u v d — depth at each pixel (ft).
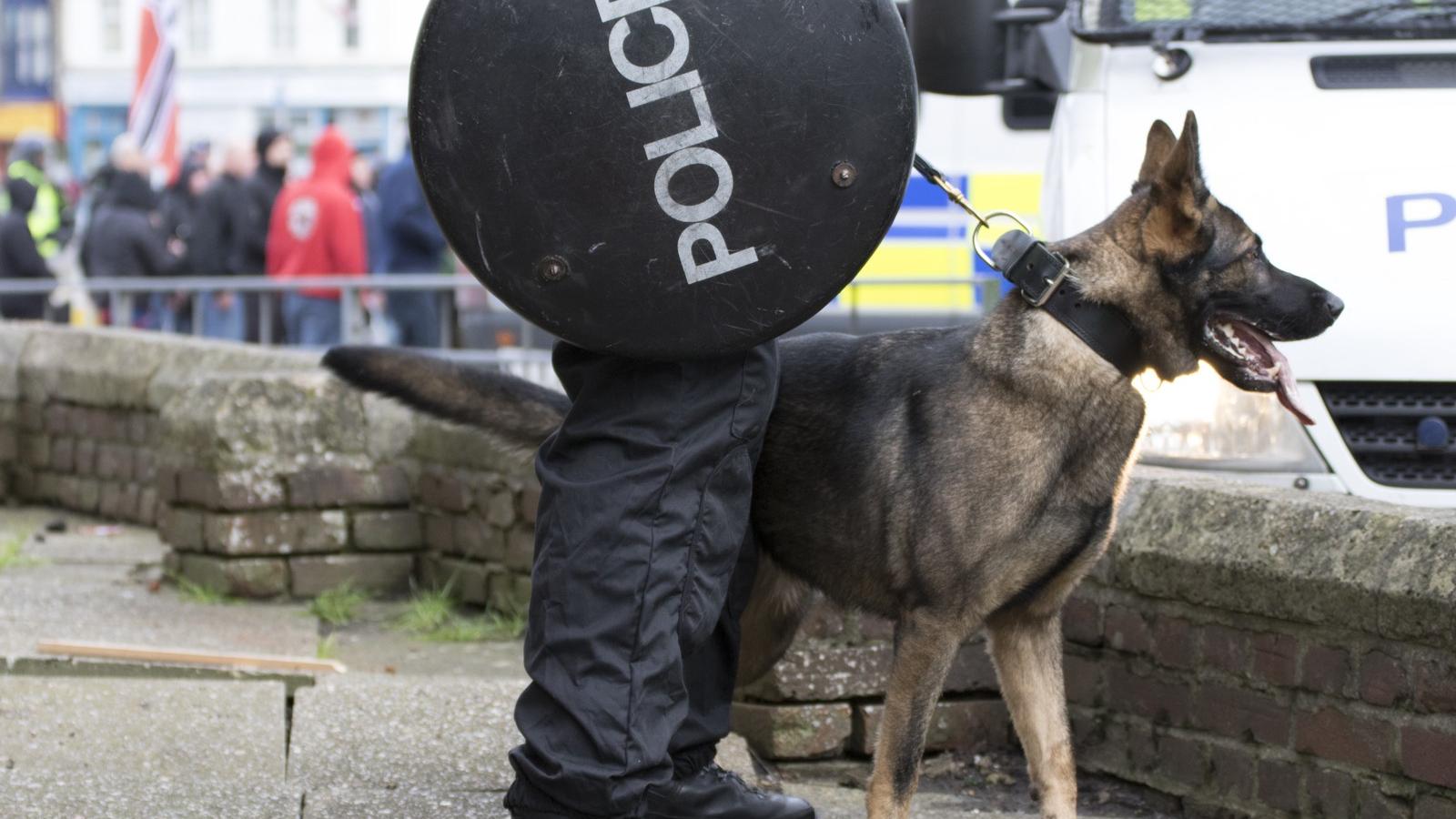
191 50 97.91
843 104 9.13
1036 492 10.54
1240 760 12.22
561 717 9.29
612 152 8.98
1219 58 15.79
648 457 9.43
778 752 13.94
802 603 12.19
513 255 9.13
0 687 13.84
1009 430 10.55
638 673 9.27
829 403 11.21
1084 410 10.61
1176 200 10.77
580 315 9.21
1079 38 16.10
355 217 35.19
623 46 8.90
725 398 9.59
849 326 29.66
